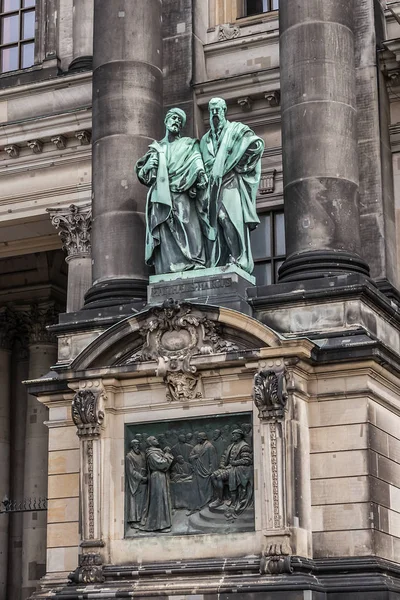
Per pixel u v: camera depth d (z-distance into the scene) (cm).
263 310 5097
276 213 6125
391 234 5678
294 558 4647
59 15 6950
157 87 5781
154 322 5016
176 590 4741
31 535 7650
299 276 5097
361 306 4991
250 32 6450
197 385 4978
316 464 4872
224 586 4659
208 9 6538
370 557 4712
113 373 5059
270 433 4750
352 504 4788
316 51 5309
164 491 4966
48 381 5416
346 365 4878
